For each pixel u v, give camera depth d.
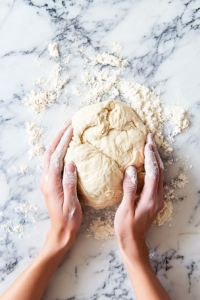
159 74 0.52
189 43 0.51
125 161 0.45
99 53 0.52
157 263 0.51
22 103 0.52
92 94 0.52
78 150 0.45
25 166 0.52
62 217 0.45
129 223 0.44
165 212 0.51
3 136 0.53
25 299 0.42
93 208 0.51
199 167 0.51
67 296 0.50
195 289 0.50
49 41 0.52
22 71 0.52
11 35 0.52
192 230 0.51
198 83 0.51
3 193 0.52
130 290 0.51
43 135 0.52
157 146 0.50
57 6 0.52
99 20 0.52
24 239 0.52
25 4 0.52
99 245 0.52
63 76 0.52
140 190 0.48
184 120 0.51
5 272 0.52
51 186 0.46
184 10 0.51
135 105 0.50
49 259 0.46
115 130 0.46
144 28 0.52
